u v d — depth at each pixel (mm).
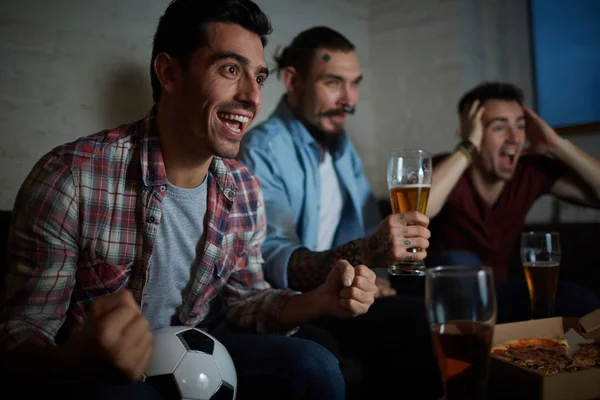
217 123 1041
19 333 813
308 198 1941
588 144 2459
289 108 2092
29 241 922
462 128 2109
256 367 1012
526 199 2059
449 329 655
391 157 1176
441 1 2666
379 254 1243
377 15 2961
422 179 1138
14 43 1729
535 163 2102
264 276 1578
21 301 901
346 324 1510
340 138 2109
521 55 2670
